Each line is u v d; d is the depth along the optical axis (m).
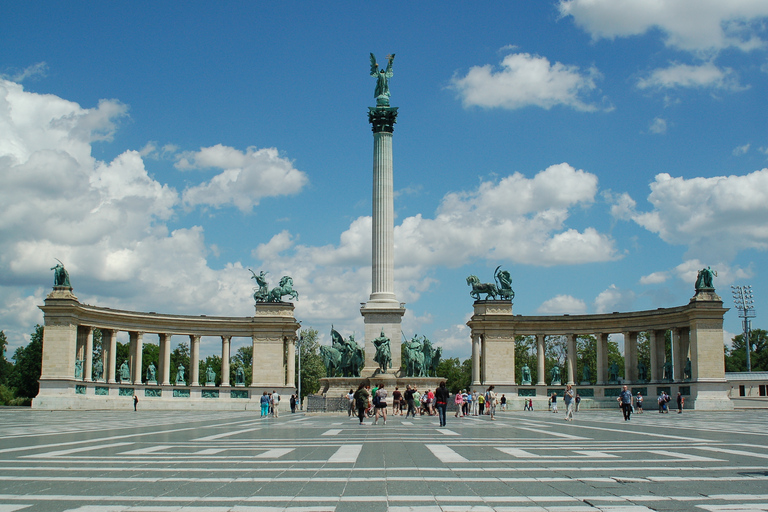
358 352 82.44
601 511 14.42
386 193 88.19
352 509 14.73
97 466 22.25
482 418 63.75
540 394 106.25
